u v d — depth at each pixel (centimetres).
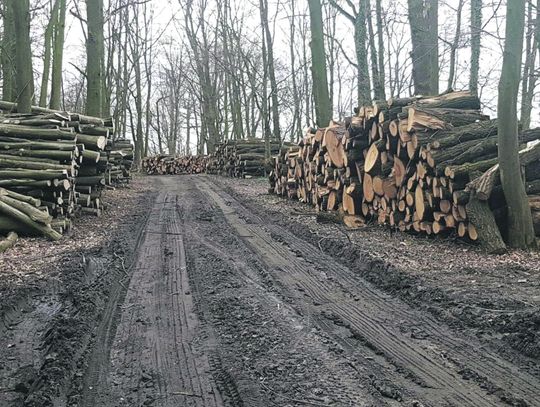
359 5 1596
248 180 2328
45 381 369
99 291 588
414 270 663
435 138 834
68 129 1055
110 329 488
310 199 1373
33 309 555
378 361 410
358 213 1080
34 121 1040
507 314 486
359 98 1627
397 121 902
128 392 364
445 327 481
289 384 369
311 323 496
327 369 394
